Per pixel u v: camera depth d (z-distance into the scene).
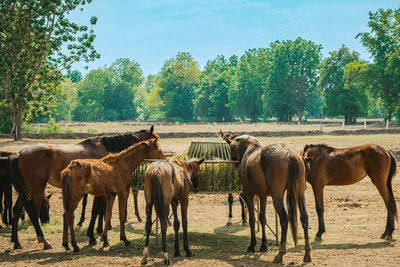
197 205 13.67
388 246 8.36
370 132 42.06
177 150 27.09
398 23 64.69
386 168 9.19
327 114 84.38
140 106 145.25
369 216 11.48
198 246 8.66
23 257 7.73
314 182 9.70
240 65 110.62
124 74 137.25
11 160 8.91
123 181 8.70
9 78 40.47
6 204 10.51
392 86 63.56
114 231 10.16
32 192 8.92
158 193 7.21
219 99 116.31
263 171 7.57
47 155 9.12
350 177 9.52
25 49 37.53
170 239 9.31
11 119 44.03
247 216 11.28
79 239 9.26
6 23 36.59
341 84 81.31
